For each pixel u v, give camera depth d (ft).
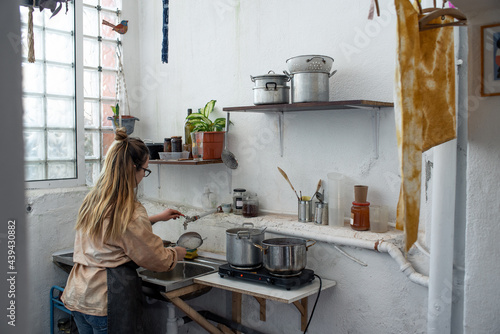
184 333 8.70
